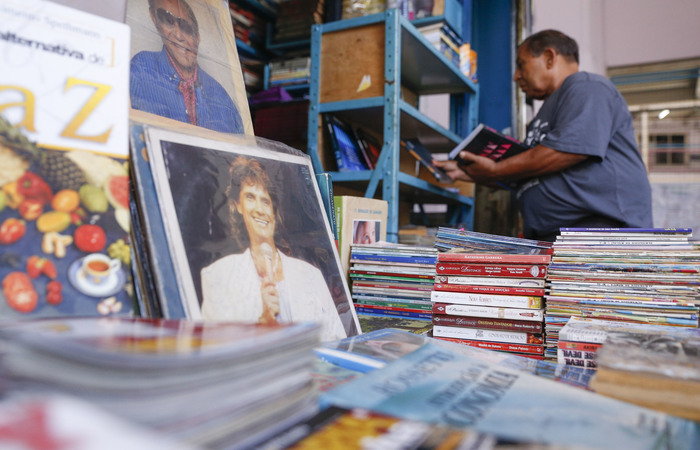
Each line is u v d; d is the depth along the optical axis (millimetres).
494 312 1011
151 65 879
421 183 2412
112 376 271
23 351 301
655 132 3746
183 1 993
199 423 309
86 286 514
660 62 3701
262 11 3426
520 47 2318
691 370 560
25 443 192
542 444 360
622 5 3766
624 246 986
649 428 446
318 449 336
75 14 541
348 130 2408
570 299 968
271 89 3082
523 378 558
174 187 634
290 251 785
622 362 593
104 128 556
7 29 487
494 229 3506
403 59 2537
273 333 397
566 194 1983
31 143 495
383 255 1394
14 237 471
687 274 926
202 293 613
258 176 783
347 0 2676
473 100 3186
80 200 524
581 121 1867
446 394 472
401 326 1183
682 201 3654
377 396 449
